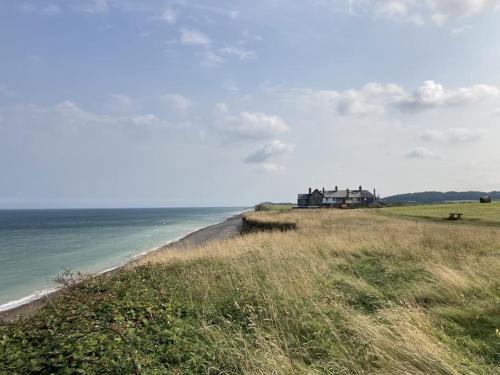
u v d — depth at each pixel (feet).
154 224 322.14
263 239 58.34
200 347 16.97
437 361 14.56
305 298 23.36
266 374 14.24
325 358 15.90
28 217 582.76
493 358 15.62
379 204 407.23
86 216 618.03
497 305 21.68
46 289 64.03
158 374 14.33
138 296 25.21
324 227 86.02
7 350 16.37
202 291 26.76
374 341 16.20
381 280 30.42
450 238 53.93
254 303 23.11
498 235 58.29
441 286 26.48
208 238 142.61
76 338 16.70
